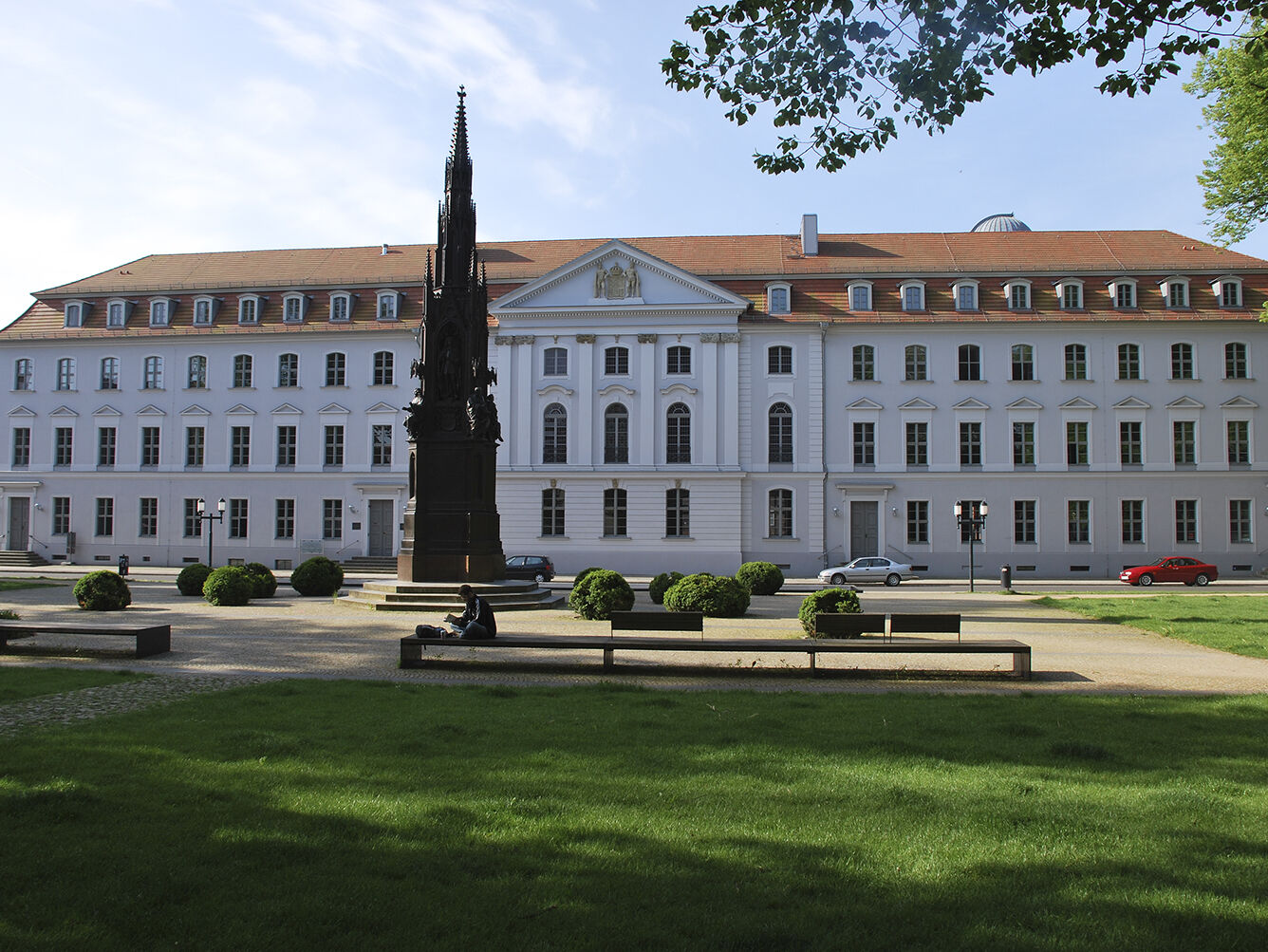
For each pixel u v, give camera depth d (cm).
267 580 3072
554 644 1530
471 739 977
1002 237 5678
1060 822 718
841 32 1276
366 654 1720
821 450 5150
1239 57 2725
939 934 526
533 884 587
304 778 816
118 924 525
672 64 1363
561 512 5197
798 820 716
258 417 5488
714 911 550
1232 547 5056
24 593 3141
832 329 5206
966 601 3372
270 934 514
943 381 5184
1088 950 510
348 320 5484
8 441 5675
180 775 819
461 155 2770
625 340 5203
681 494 5150
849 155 1399
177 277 5866
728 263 5500
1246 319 5059
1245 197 3114
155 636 1684
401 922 531
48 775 813
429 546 2675
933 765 887
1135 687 1414
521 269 5619
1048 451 5131
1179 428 5119
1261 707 1202
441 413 2703
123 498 5559
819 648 1493
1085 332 5150
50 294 5781
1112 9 1192
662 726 1055
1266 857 652
